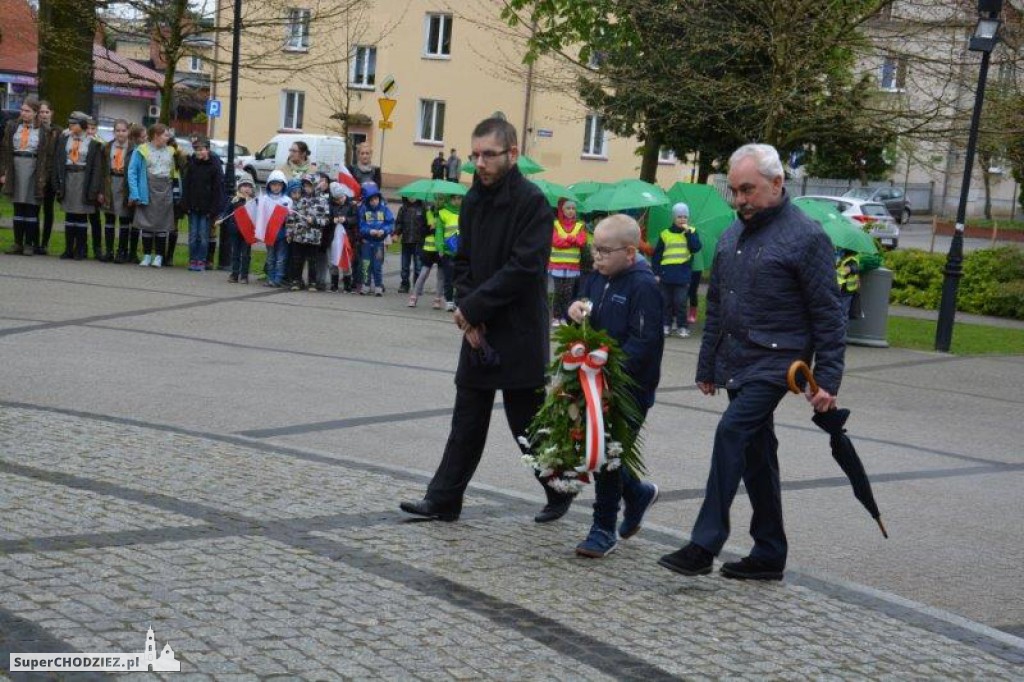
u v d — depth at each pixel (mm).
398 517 6820
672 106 24297
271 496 7023
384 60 51688
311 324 15305
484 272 6715
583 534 6887
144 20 29547
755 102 21281
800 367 5902
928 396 13984
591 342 6219
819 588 6258
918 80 21750
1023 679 5191
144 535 6008
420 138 51625
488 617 5312
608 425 6344
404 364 12805
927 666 5227
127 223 20281
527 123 49719
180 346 12781
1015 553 7473
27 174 19891
